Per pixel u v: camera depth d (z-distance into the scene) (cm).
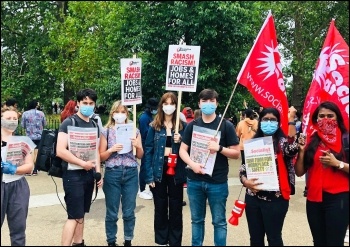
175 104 553
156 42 1477
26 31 2431
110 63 1817
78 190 498
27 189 485
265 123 446
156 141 545
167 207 558
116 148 534
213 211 489
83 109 506
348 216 429
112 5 1706
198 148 488
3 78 2330
